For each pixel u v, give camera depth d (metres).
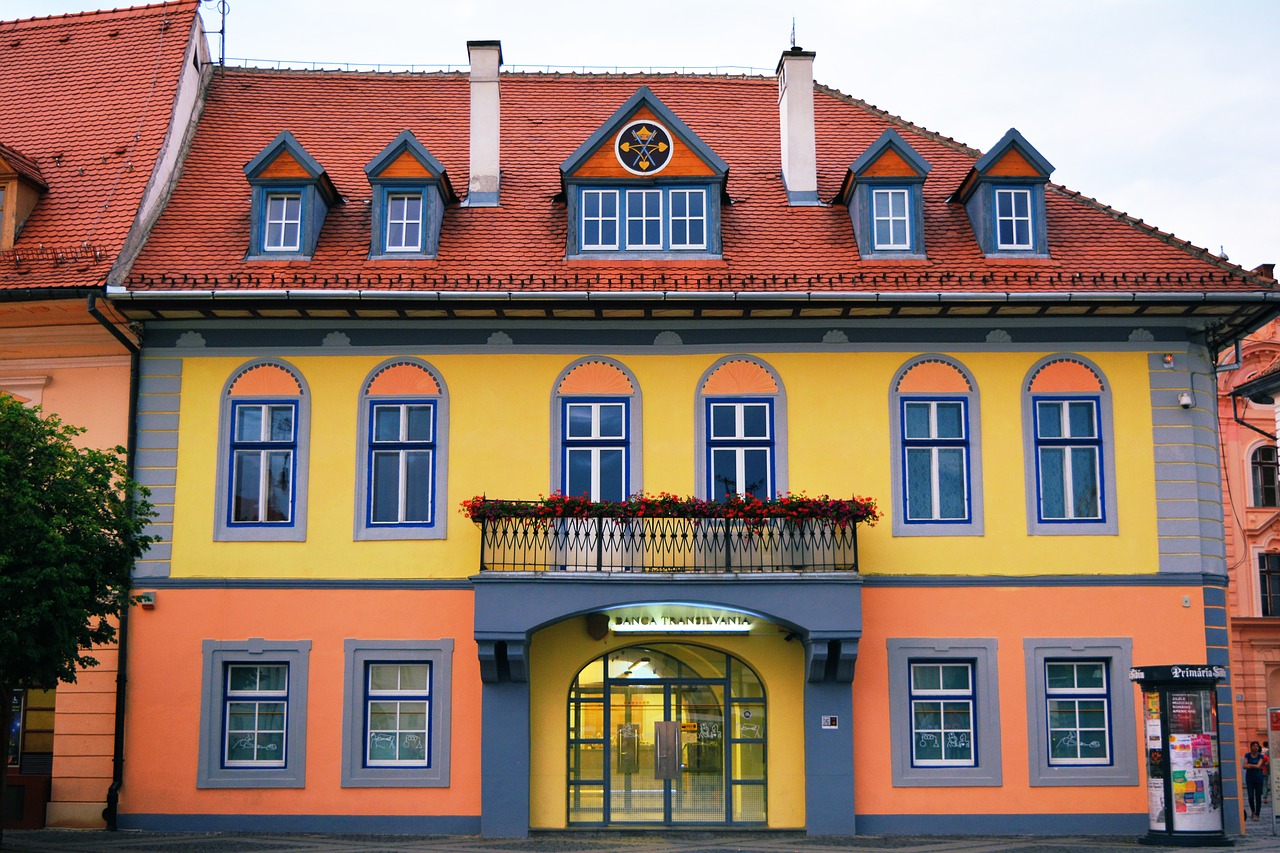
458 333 20.50
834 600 18.97
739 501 19.19
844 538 19.31
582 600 18.92
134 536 19.25
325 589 19.92
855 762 19.56
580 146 21.39
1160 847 18.19
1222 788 19.86
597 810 19.80
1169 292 19.84
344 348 20.50
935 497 20.25
